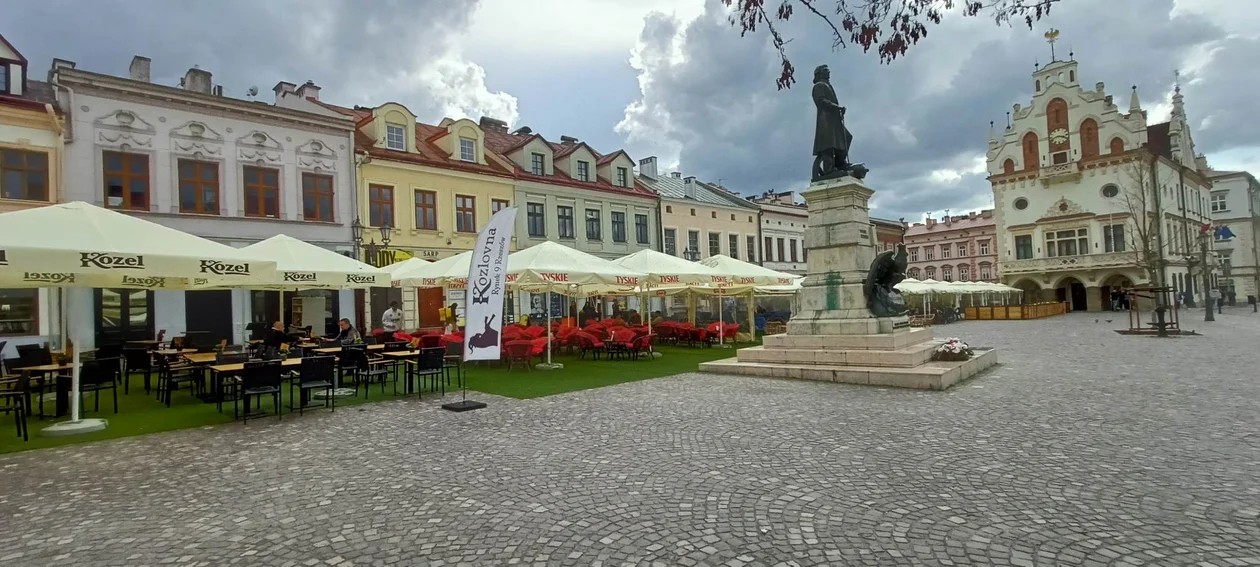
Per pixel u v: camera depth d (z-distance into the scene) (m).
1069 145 48.41
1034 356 15.61
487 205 27.80
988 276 71.62
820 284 13.72
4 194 16.45
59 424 8.34
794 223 45.72
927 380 10.48
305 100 24.88
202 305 19.53
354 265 13.01
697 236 38.31
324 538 4.41
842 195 13.53
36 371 9.20
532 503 5.05
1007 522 4.39
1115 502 4.74
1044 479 5.35
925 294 37.44
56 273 7.42
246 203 20.58
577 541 4.25
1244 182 63.06
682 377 12.76
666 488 5.36
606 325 19.73
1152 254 28.84
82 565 4.07
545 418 8.59
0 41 17.03
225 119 20.16
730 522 4.53
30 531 4.66
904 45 5.58
